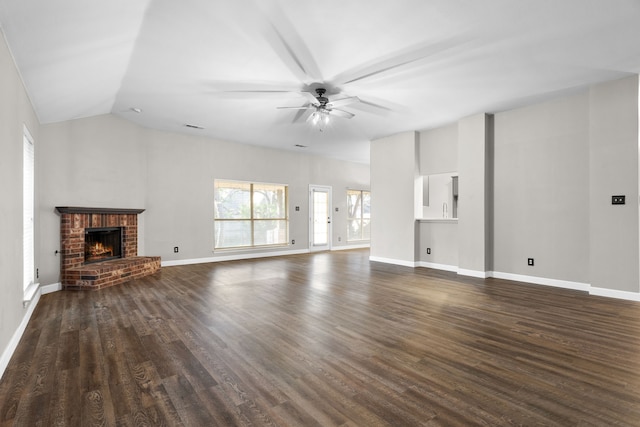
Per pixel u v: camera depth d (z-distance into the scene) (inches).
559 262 181.6
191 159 261.3
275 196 320.5
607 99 157.5
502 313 133.9
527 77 151.2
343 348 99.7
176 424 63.8
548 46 122.7
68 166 183.0
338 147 308.2
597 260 161.3
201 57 130.9
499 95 174.4
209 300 153.6
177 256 254.5
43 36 96.2
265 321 124.0
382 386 78.0
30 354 95.4
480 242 207.3
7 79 96.0
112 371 85.2
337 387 77.6
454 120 221.3
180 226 255.8
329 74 146.8
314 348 99.7
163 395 74.0
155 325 119.6
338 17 104.0
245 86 161.0
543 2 96.9
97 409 68.7
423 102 184.7
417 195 249.3
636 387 77.1
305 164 338.0
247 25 108.6
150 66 138.9
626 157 152.6
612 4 97.7
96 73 135.6
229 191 290.4
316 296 161.2
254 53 127.7
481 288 178.2
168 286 182.5
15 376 82.7
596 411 67.9
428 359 92.4
